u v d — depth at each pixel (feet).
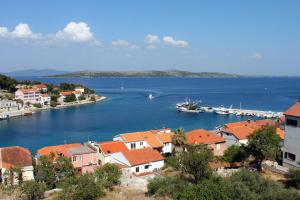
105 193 144.25
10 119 593.42
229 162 216.74
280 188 115.03
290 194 106.83
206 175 144.87
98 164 261.03
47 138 432.66
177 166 192.34
